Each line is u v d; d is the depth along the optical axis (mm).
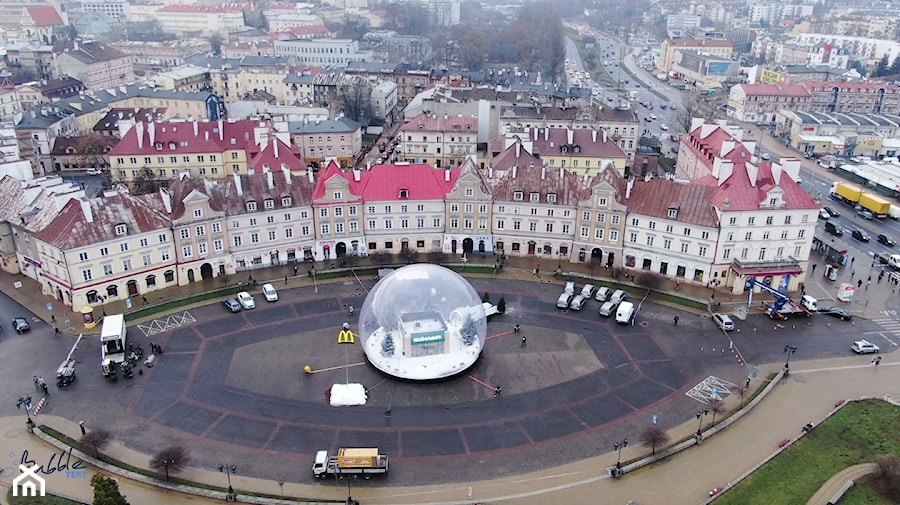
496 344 121500
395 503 85812
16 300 135500
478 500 86438
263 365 114500
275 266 150500
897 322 131125
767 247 140875
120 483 88938
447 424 100438
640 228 146250
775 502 86562
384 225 154375
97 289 131875
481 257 155375
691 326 128250
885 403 106125
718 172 145750
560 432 99062
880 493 88688
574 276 146750
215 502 86000
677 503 86125
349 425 100000
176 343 120500
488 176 157250
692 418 102250
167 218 138375
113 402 104312
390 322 116188
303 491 87812
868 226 183375
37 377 109750
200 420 100688
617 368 114625
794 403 106188
